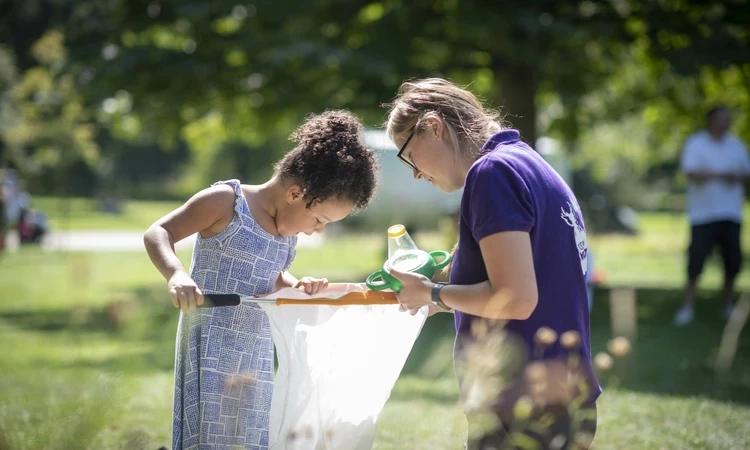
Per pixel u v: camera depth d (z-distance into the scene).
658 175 51.38
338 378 4.08
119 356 8.50
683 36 14.27
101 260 22.73
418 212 22.75
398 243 4.02
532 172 3.35
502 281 3.17
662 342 9.85
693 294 11.73
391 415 6.29
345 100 15.34
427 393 7.32
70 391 4.85
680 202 46.25
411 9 15.04
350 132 4.07
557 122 21.34
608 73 17.78
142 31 15.78
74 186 58.59
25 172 33.75
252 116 17.73
